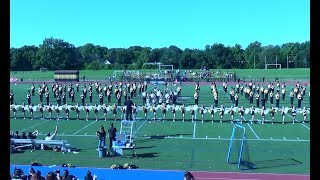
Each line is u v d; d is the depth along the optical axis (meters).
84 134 26.39
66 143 21.62
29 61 117.69
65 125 30.03
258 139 24.70
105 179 16.09
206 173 17.30
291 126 29.62
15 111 33.78
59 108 33.31
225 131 27.53
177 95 46.34
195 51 131.50
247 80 76.81
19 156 20.33
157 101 39.62
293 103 43.25
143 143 23.77
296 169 17.88
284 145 22.97
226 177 16.70
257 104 38.94
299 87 45.59
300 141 24.06
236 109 31.97
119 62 141.38
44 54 119.19
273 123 31.08
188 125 30.27
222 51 128.50
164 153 21.11
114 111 32.62
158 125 30.27
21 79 77.50
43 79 83.44
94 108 32.66
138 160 19.62
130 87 50.44
